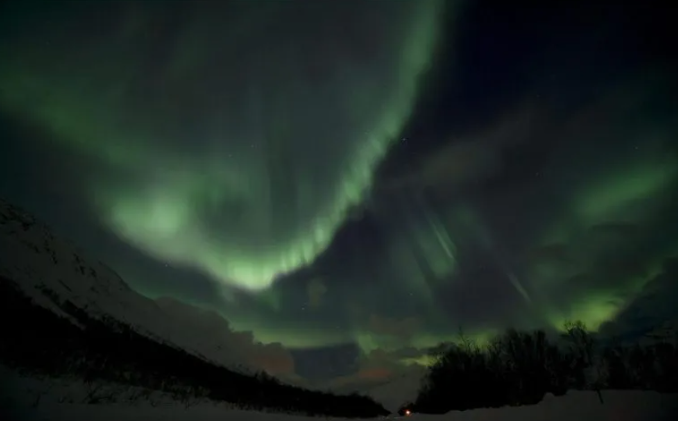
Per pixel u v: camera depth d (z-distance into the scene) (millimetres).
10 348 20656
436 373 37156
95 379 21609
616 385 30516
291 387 45250
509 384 32781
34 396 16703
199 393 26719
